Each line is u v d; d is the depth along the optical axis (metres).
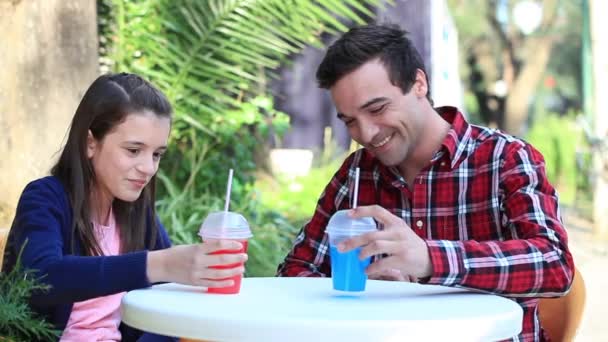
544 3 19.50
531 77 19.45
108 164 2.51
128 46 5.34
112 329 2.58
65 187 2.52
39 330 2.37
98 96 2.51
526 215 2.37
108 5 5.30
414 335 1.75
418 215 2.61
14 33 4.18
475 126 2.64
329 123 8.54
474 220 2.55
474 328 1.81
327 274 2.79
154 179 2.76
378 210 2.11
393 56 2.43
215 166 5.74
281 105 8.40
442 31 6.98
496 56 19.94
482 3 19.67
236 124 5.79
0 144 4.13
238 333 1.76
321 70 2.47
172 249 2.13
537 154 2.57
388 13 6.80
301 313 1.84
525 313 2.46
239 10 5.27
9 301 2.31
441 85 6.85
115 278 2.13
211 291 2.10
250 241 5.11
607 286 7.79
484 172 2.54
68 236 2.48
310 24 5.41
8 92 4.15
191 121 5.29
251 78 5.42
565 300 2.55
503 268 2.15
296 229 5.80
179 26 5.32
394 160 2.51
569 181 15.73
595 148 11.27
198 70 5.35
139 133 2.49
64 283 2.16
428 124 2.59
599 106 11.31
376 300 2.05
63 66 4.34
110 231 2.66
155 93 2.56
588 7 12.44
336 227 2.12
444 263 2.10
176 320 1.83
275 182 7.24
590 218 12.05
